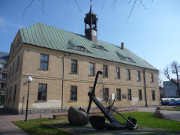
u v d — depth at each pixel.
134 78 31.53
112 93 26.77
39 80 19.39
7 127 9.76
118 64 29.03
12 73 23.92
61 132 7.92
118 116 14.70
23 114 17.52
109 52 30.61
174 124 10.32
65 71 21.81
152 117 13.95
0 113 19.33
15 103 19.16
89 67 24.94
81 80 23.19
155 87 35.81
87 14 31.95
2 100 48.28
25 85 18.34
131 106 29.38
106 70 27.14
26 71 18.67
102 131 8.25
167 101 40.34
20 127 9.58
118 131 8.24
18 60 21.22
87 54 24.80
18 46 22.31
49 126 9.65
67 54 22.42
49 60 20.69
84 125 10.05
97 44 30.62
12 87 22.48
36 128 9.09
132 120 8.97
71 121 10.05
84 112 10.35
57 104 20.23
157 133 7.66
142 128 9.05
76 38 28.17
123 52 35.56
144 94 32.88
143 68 33.94
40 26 24.97
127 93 29.44
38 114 17.64
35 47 19.83
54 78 20.64
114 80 27.61
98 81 25.27
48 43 21.78
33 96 18.61
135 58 36.31
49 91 19.94
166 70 53.78
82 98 22.77
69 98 21.48
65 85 21.45
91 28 31.12
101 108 8.94
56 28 27.28
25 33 21.14
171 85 72.00
